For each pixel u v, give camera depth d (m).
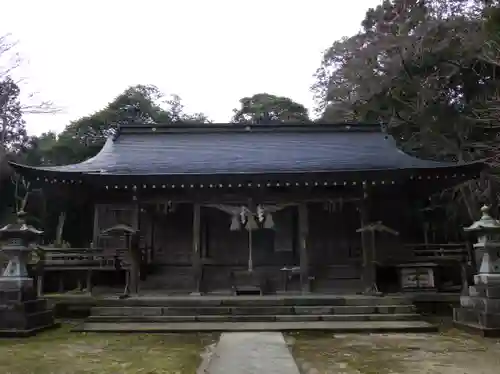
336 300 13.20
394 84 27.98
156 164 17.17
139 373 7.21
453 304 14.16
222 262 17.23
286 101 53.12
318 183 15.46
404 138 28.34
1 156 33.62
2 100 32.09
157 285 16.88
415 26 29.42
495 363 7.67
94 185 15.80
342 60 40.16
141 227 17.34
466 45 24.31
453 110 26.27
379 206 16.55
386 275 16.47
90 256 15.03
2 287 11.02
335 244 17.02
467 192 24.50
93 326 11.80
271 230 17.50
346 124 21.30
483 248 11.36
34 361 8.12
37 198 32.91
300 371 7.20
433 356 8.27
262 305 13.14
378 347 9.17
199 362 7.98
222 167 16.69
